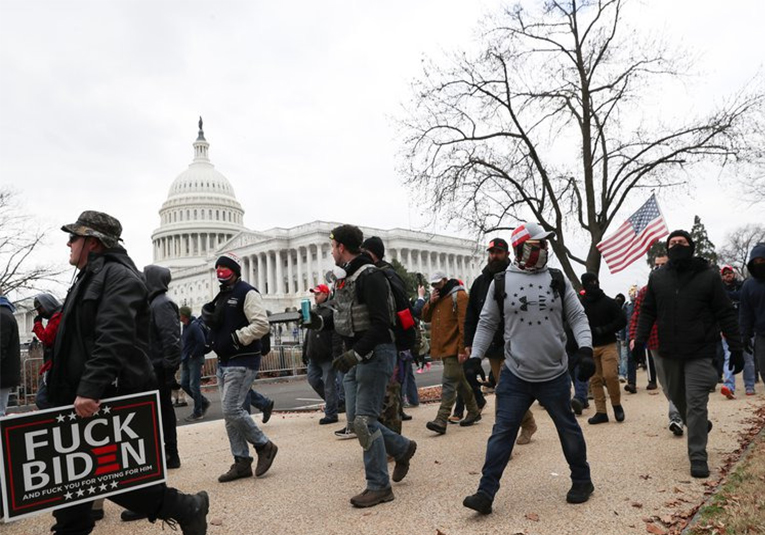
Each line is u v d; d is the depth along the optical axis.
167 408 6.48
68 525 3.24
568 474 5.25
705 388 5.21
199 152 136.75
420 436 7.58
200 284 114.19
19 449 2.87
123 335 3.22
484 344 4.66
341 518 4.36
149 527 4.48
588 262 17.23
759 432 6.68
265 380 22.56
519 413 4.42
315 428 8.88
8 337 6.52
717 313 5.28
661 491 4.64
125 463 3.18
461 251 117.62
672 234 5.44
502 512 4.31
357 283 4.62
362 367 4.62
